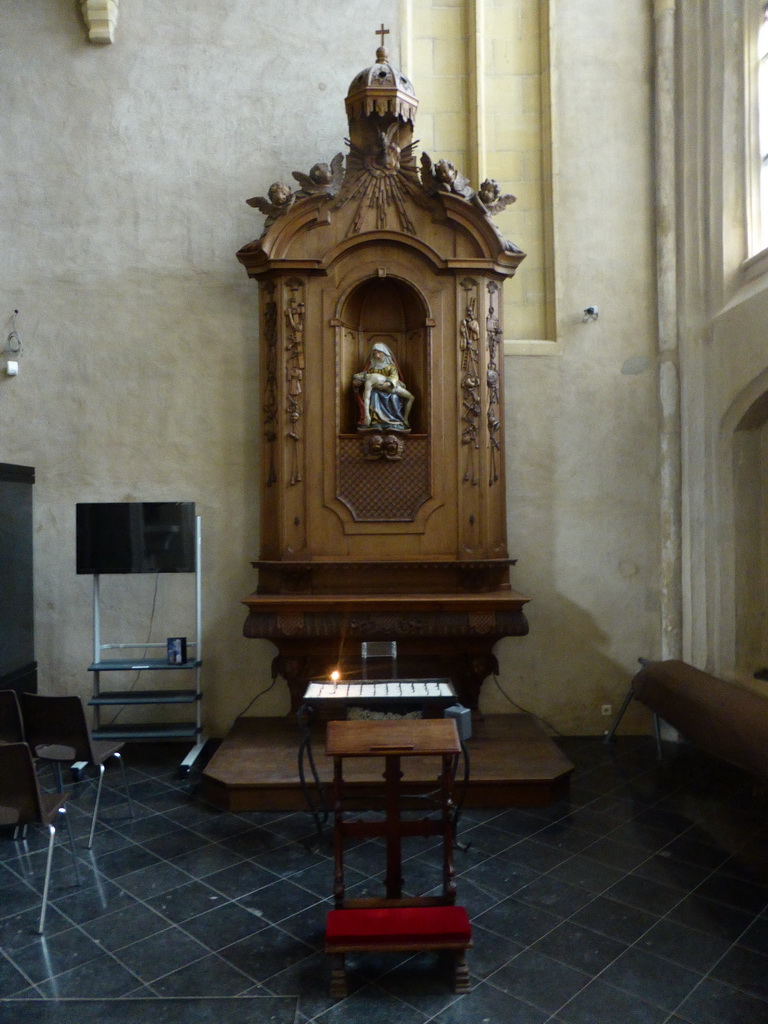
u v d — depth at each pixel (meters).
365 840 4.78
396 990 3.34
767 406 5.93
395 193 6.32
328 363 6.26
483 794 5.23
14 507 6.24
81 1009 3.21
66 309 6.64
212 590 6.66
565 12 6.88
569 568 6.80
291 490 6.22
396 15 6.81
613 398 6.83
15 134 6.64
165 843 4.73
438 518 6.29
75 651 6.62
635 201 6.87
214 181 6.71
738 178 6.24
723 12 6.21
